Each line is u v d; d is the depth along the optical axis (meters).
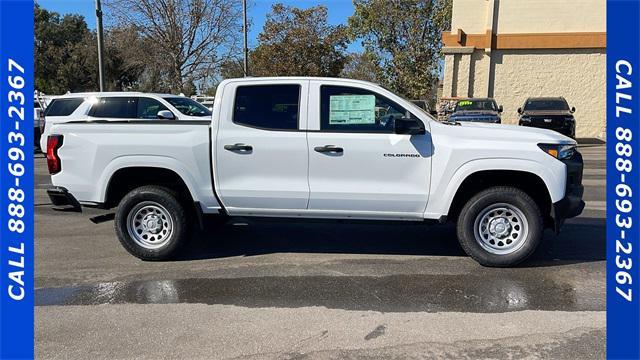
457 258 5.61
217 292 4.70
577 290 4.64
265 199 5.36
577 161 5.18
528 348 3.60
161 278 5.09
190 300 4.52
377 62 36.41
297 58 33.22
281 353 3.58
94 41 40.00
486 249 5.23
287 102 5.33
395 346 3.65
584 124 23.20
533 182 5.32
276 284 4.88
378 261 5.54
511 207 5.15
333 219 5.43
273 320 4.10
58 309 4.35
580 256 5.61
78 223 7.46
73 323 4.08
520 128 5.36
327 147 5.19
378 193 5.20
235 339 3.79
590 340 3.71
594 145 20.19
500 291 4.64
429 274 5.11
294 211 5.40
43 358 3.54
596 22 22.44
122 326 4.02
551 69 23.20
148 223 5.59
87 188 5.52
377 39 35.78
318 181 5.27
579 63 22.88
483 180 5.40
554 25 22.91
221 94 5.39
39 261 5.64
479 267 5.29
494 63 23.75
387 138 5.16
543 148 4.99
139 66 29.97
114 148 5.43
